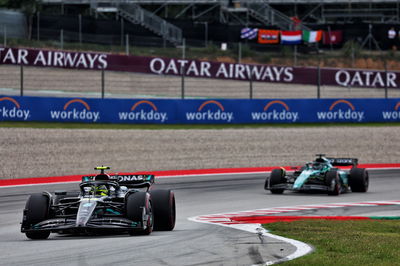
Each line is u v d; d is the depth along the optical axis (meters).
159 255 34.56
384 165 115.69
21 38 190.75
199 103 138.12
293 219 54.97
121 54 172.88
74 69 164.12
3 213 60.22
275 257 33.94
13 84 162.62
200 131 131.88
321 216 57.25
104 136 122.88
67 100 131.00
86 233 45.50
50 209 43.31
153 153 115.31
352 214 59.66
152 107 135.50
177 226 49.41
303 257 33.50
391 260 32.78
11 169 98.69
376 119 145.50
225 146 122.69
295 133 134.25
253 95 170.88
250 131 134.00
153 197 45.69
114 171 102.25
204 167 108.69
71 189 81.00
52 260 33.09
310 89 178.62
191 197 73.75
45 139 117.19
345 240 39.56
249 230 46.19
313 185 75.38
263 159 116.31
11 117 127.19
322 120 143.75
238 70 157.62
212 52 199.00
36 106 129.00
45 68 174.38
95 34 199.12
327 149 125.19
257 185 87.19
